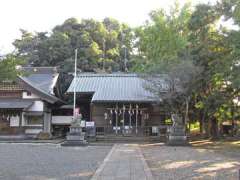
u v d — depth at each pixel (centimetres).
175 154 2227
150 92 3716
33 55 5641
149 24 5303
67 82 4791
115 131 3862
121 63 6475
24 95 4000
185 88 3262
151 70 3450
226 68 2673
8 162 1783
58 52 5662
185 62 3216
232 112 3559
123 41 6694
